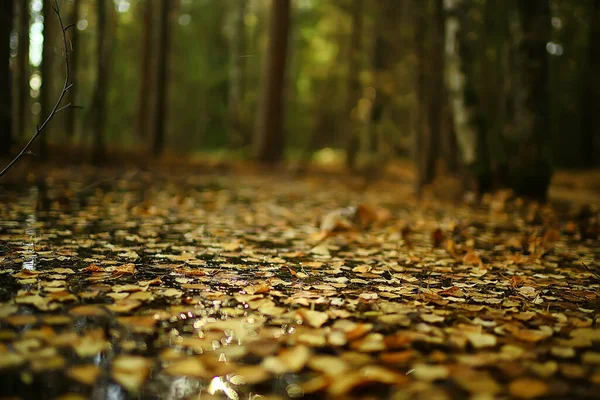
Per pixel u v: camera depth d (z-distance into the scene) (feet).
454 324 7.99
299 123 109.40
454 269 12.20
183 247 13.66
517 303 9.23
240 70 73.36
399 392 5.72
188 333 7.24
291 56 92.94
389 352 6.79
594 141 88.69
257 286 9.62
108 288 9.18
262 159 58.95
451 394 5.69
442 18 33.04
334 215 18.02
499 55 44.52
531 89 29.09
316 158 84.84
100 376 5.92
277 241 15.35
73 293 8.83
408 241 15.53
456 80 29.58
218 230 16.71
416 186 34.55
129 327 7.36
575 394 5.75
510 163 29.99
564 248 15.83
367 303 8.93
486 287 10.48
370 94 59.93
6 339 6.73
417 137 34.63
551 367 6.40
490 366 6.44
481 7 39.68
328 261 12.67
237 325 7.52
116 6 40.40
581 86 83.20
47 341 6.69
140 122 71.15
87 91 65.26
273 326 7.64
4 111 34.45
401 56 50.83
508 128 31.04
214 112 100.63
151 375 6.04
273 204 25.45
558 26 35.78
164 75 55.77
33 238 13.69
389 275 11.39
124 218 18.26
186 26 100.07
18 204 20.03
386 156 65.51
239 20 73.87
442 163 42.93
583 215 21.79
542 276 11.68
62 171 32.99
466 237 17.44
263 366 6.27
